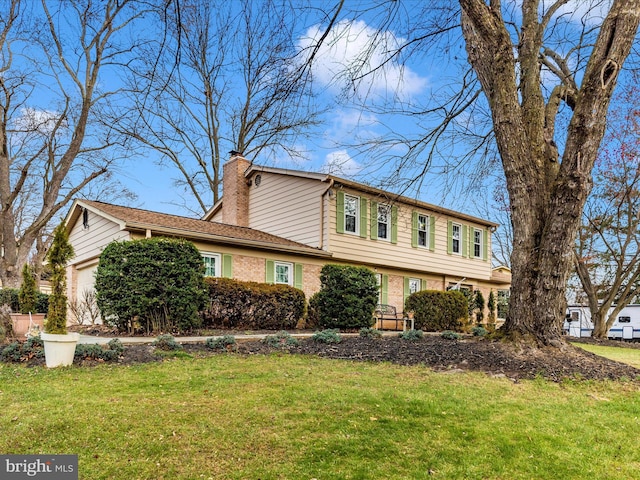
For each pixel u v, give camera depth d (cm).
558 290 698
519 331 714
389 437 382
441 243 1938
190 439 368
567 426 423
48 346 596
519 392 536
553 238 682
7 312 857
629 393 547
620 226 1706
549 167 730
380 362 700
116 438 366
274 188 1709
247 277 1367
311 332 1187
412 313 1488
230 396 488
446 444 372
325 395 498
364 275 1282
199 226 1400
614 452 370
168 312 965
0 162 1611
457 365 658
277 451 351
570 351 685
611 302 1725
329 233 1502
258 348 801
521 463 343
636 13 617
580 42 848
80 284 1563
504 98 728
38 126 1694
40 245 2270
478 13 715
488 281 2242
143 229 1148
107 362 634
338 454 348
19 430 373
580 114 641
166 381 545
